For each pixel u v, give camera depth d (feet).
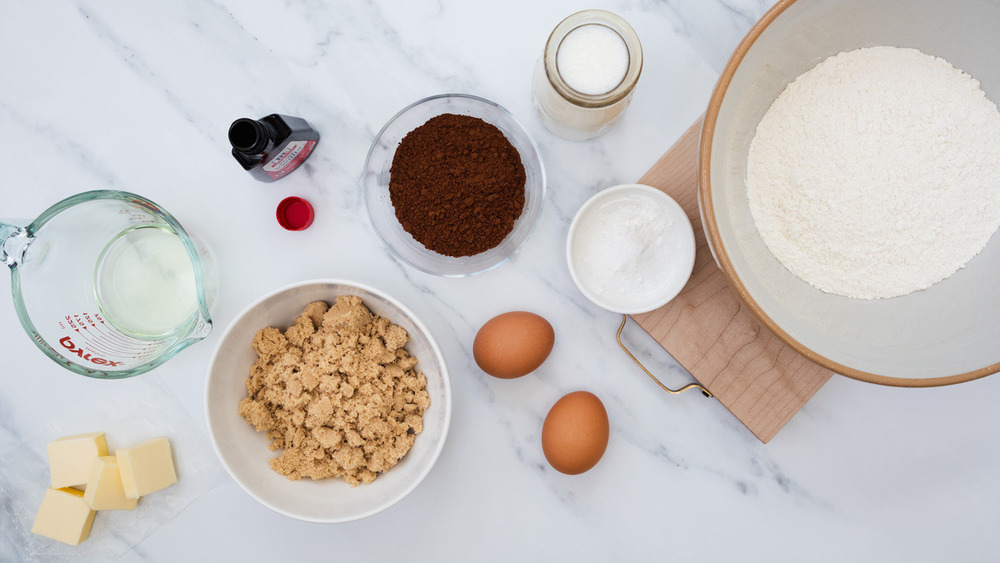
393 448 1.74
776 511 1.93
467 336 1.90
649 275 1.78
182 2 1.87
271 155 1.72
